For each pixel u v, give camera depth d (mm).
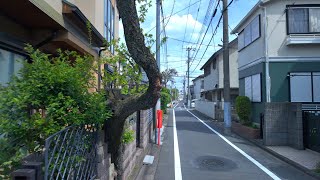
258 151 12117
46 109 3359
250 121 17969
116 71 6441
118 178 5598
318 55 16812
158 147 12555
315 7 16797
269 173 8609
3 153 2984
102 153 4508
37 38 6852
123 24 4582
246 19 19984
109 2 13586
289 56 16828
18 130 3119
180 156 10797
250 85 19516
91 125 4062
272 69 16875
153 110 16641
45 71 3422
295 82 16781
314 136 11477
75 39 7402
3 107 3068
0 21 5594
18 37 6301
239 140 14930
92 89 5008
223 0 18109
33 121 3191
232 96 31453
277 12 16922
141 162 9133
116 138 5355
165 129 19094
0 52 5684
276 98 16781
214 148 12508
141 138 10773
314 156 10570
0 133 3037
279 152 11328
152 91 4785
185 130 18641
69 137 3270
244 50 21094
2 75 5730
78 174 3541
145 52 4598
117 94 5418
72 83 3592
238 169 9047
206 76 44406
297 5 16797
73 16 6953
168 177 8008
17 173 2406
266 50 16844
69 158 3291
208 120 26906
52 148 2988
